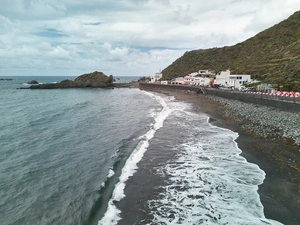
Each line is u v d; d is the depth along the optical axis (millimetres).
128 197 10922
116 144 19234
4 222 9383
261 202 10320
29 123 27141
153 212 9742
